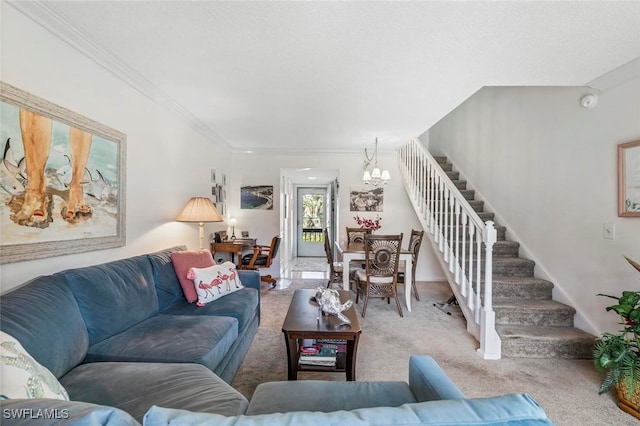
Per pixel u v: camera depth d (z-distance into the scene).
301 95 2.88
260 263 4.90
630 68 2.19
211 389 1.29
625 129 2.31
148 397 1.22
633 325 1.88
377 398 1.25
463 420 0.58
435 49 2.01
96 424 0.51
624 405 1.88
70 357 1.41
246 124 3.95
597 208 2.55
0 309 1.22
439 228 3.80
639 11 1.57
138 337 1.76
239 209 5.66
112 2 1.58
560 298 2.97
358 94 2.86
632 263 1.99
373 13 1.64
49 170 1.77
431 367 1.28
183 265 2.64
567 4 1.53
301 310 2.33
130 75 2.44
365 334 3.03
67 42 1.88
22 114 1.60
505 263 3.34
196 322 2.01
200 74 2.45
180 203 3.51
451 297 4.09
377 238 3.53
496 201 4.07
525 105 3.49
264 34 1.86
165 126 3.15
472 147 4.72
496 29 1.77
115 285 1.89
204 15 1.68
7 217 1.53
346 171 5.69
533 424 0.58
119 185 2.39
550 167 3.11
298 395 1.27
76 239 1.97
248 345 2.62
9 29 1.55
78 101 1.99
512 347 2.58
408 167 5.03
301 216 9.36
